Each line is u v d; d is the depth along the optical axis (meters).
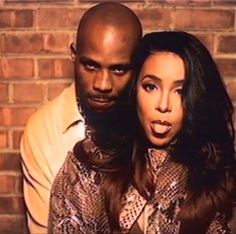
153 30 1.32
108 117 1.17
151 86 1.11
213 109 1.13
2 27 1.31
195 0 1.31
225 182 1.17
